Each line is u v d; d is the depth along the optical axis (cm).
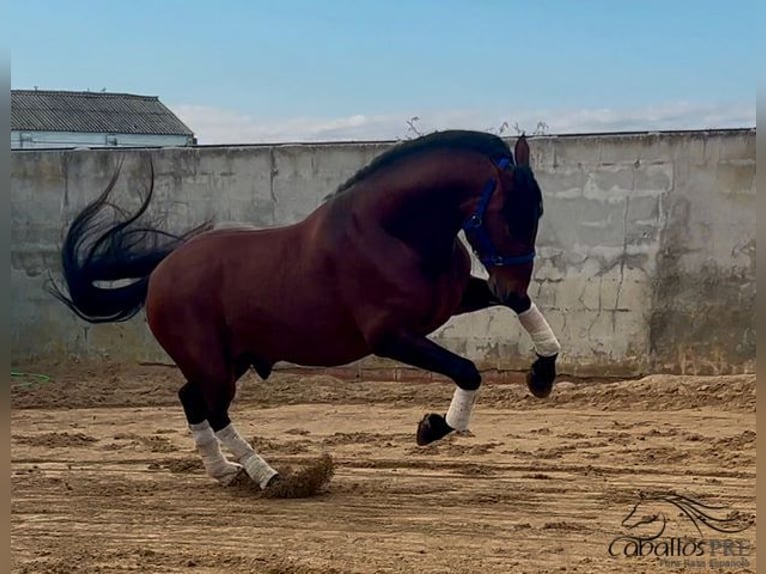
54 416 1238
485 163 705
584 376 1347
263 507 775
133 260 827
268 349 767
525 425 1110
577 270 1345
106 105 4316
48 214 1508
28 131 4022
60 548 684
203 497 810
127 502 801
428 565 627
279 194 1437
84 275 828
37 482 872
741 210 1288
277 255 756
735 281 1292
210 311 774
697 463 903
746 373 1288
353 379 1418
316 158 1422
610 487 820
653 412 1165
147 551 668
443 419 723
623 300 1330
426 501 785
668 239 1312
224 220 1454
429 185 709
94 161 1491
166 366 1480
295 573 619
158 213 1470
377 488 827
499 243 700
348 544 677
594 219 1337
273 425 1152
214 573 625
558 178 1346
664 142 1309
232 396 798
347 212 733
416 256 714
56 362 1512
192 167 1462
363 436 1060
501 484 837
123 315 834
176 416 1232
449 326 1388
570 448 980
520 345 1363
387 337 717
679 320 1312
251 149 1441
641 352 1326
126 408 1297
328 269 732
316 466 807
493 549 661
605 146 1329
